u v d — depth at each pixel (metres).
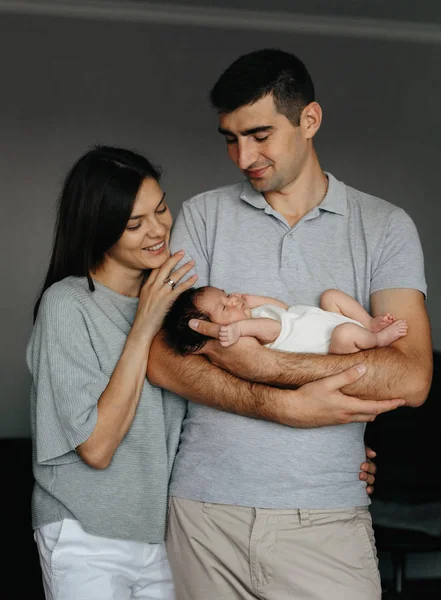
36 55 5.45
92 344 2.33
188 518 2.29
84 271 2.38
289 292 2.38
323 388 2.15
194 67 5.59
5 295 5.45
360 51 5.75
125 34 5.53
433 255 5.80
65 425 2.25
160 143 5.59
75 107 5.50
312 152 2.45
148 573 2.39
